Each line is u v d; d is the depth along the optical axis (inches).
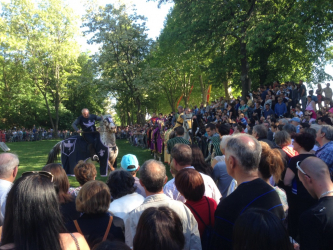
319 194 89.4
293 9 653.3
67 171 297.3
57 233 63.4
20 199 61.2
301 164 95.9
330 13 602.2
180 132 270.4
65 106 1819.6
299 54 756.0
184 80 1338.6
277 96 581.3
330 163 147.6
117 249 62.4
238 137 98.1
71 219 117.9
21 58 1355.8
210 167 170.4
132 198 125.9
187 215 98.0
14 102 1493.6
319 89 591.8
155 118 687.7
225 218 89.4
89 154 302.8
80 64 1745.8
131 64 1157.1
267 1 680.4
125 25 1186.0
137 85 1133.7
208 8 692.1
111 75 1211.2
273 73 784.9
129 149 770.2
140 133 854.5
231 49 829.8
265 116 545.3
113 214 116.3
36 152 716.7
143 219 73.8
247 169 93.8
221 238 89.4
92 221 99.6
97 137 304.0
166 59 1262.3
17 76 1498.5
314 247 79.2
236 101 693.3
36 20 1310.3
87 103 1825.8
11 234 62.4
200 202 110.3
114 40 1133.1
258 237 63.7
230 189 150.1
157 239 69.8
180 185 109.7
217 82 879.1
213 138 240.8
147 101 1418.6
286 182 137.6
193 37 753.0
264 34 584.1
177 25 848.3
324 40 645.3
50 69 1423.5
